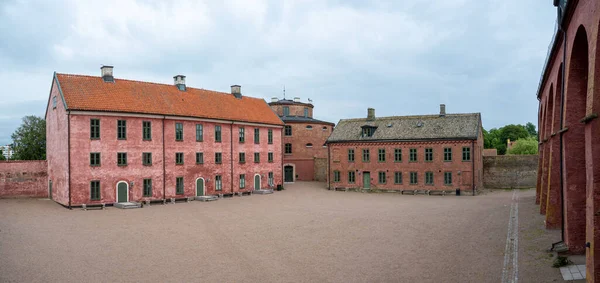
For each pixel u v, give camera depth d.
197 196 45.66
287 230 26.33
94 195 38.00
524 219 27.20
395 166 53.25
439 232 24.78
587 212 12.13
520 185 53.59
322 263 18.45
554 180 22.50
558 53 18.70
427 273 16.61
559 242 17.88
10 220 29.78
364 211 35.16
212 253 20.39
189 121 45.34
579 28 12.98
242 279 16.30
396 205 39.47
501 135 105.62
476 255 18.95
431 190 50.81
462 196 47.34
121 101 40.66
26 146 65.81
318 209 36.88
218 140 48.53
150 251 20.84
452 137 49.56
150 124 41.94
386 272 16.94
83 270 17.59
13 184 41.72
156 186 42.12
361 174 55.50
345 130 58.84
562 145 16.58
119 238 23.98
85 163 37.47
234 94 56.16
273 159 56.12
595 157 11.41
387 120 57.44
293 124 69.19
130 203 38.78
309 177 69.50
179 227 27.61
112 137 39.19
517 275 15.53
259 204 41.12
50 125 42.56
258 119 53.81
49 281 16.14
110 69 42.75
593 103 11.37
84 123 37.53
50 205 38.16
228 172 49.44
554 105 21.31
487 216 30.11
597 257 11.30
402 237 23.67
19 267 17.97
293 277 16.50
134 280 16.25
